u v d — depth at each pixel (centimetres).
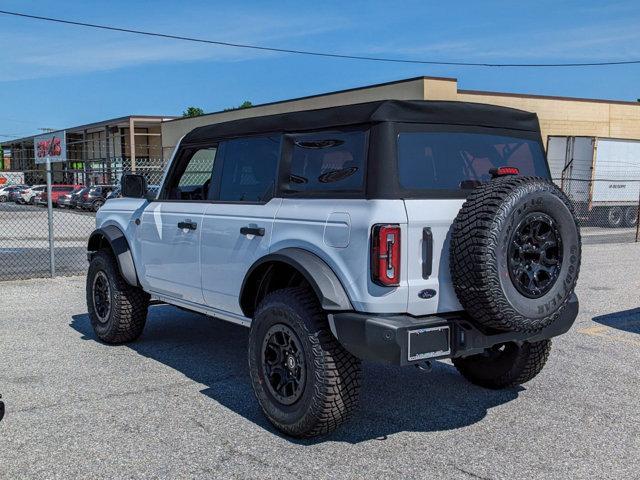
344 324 388
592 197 2664
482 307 376
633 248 1655
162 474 376
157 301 662
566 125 3036
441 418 466
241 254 475
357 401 408
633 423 458
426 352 383
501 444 421
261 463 390
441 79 2559
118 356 618
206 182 556
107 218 669
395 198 384
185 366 587
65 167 6022
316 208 418
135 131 5075
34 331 717
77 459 395
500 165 455
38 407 480
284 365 426
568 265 397
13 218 3025
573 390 529
